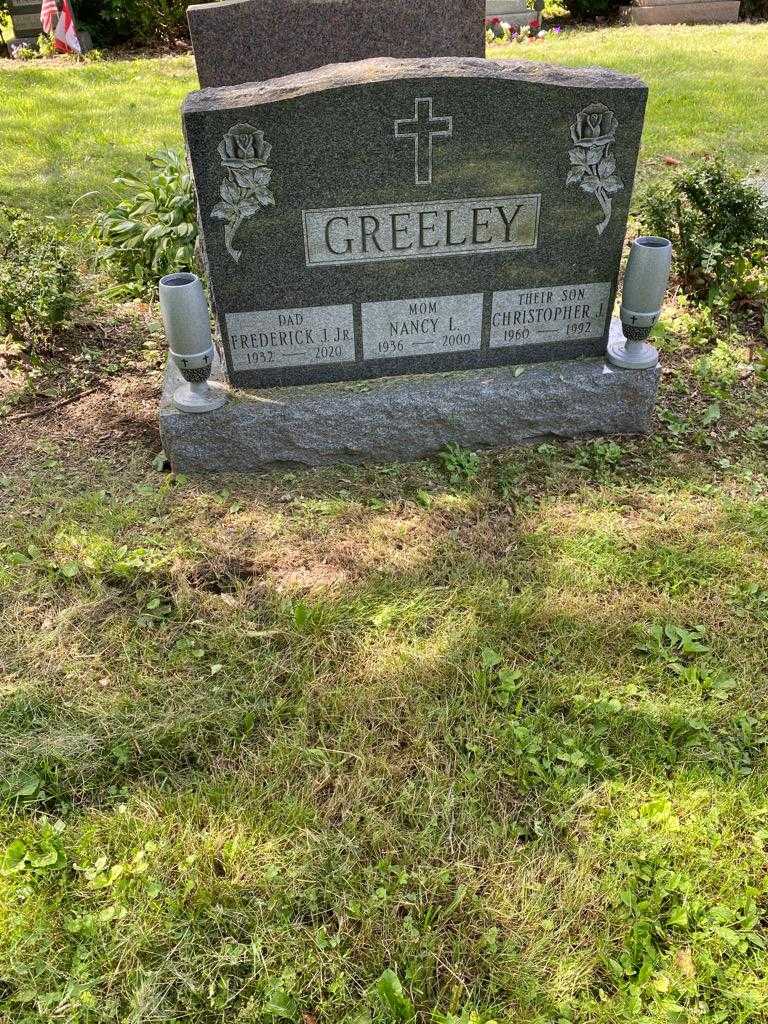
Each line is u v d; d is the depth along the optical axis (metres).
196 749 1.25
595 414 1.90
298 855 1.11
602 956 1.00
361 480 1.82
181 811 1.16
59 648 1.40
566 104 1.61
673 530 1.65
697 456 1.88
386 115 1.58
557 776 1.20
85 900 1.06
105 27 6.32
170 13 6.16
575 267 1.81
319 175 1.62
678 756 1.23
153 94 4.81
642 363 1.86
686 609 1.48
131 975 0.99
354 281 1.75
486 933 1.02
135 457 1.87
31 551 1.59
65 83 5.06
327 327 1.80
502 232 1.74
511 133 1.63
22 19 6.36
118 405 2.07
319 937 1.02
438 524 1.69
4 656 1.39
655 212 2.41
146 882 1.08
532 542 1.63
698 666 1.38
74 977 0.99
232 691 1.33
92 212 3.17
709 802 1.17
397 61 1.63
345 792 1.18
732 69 4.82
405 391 1.82
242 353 1.81
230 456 1.82
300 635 1.42
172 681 1.35
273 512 1.72
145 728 1.26
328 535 1.66
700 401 2.05
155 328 2.41
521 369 1.88
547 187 1.70
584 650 1.41
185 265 2.50
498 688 1.33
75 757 1.23
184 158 2.90
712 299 2.36
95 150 3.83
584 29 6.48
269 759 1.23
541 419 1.88
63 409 2.05
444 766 1.22
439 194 1.68
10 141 3.96
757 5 6.59
